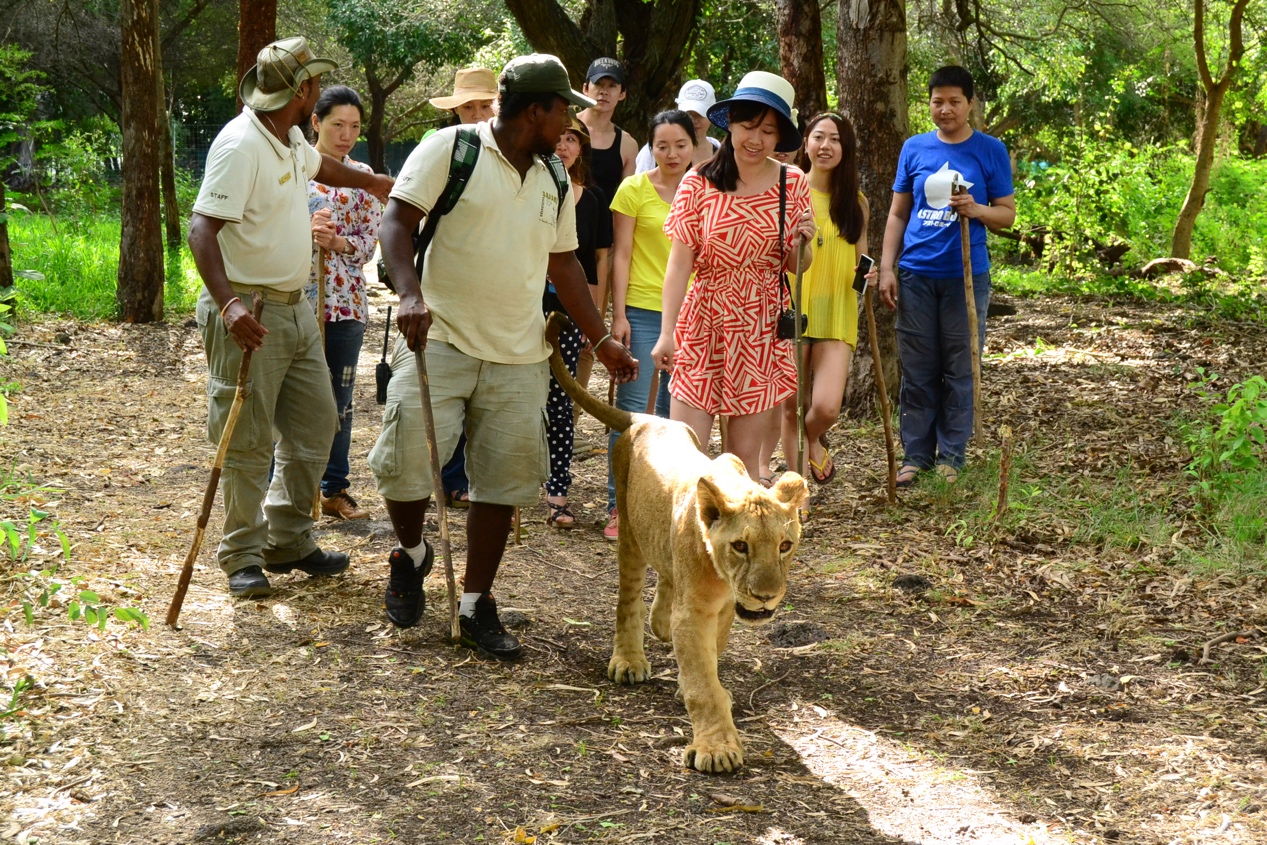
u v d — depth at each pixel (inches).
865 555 226.8
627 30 585.3
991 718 157.9
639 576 169.0
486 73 255.9
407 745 143.8
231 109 1401.3
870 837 126.3
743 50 750.5
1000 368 427.5
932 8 660.1
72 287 527.2
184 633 173.8
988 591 208.2
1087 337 491.5
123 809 125.6
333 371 240.5
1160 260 694.5
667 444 163.5
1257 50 817.5
